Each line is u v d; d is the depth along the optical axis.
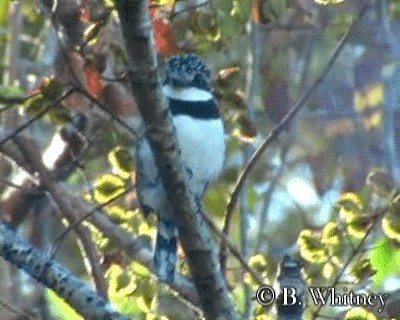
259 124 15.30
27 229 13.89
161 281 10.64
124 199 11.45
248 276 10.71
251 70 12.91
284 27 14.88
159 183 10.59
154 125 9.02
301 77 15.03
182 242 9.37
